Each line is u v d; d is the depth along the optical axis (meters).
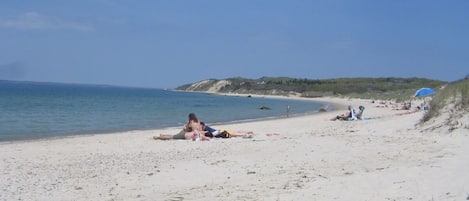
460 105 21.44
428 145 16.36
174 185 11.17
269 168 13.13
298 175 11.73
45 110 49.47
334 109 64.69
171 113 49.94
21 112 45.31
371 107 62.97
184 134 22.45
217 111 56.88
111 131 28.80
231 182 11.30
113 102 76.75
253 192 9.88
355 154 15.27
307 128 28.34
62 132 27.95
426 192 8.62
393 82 158.75
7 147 19.19
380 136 20.38
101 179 12.02
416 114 31.19
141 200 9.61
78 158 15.86
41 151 17.83
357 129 24.61
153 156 16.23
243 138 22.50
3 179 11.96
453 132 18.80
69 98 88.44
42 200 9.80
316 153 15.84
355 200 8.52
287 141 19.61
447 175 10.04
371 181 10.07
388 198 8.46
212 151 17.27
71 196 10.16
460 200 7.79
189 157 15.79
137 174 12.67
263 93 174.00
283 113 54.00
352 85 158.25
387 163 13.01
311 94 155.00
